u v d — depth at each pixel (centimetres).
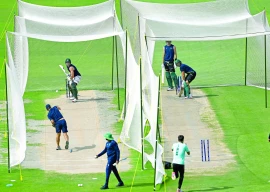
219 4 8225
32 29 8338
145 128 7250
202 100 8175
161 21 8119
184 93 8256
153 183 5847
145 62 6725
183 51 10300
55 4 12488
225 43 10619
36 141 7000
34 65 9650
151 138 6097
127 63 7169
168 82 8538
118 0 12456
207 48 10412
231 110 7819
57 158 6544
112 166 5728
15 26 8038
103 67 9575
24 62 8088
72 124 7475
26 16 8406
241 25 8150
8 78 6322
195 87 8712
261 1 12438
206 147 6712
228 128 7288
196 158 6462
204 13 8225
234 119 7550
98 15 8381
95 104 8144
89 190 5703
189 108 7906
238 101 8131
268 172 6097
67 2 12619
